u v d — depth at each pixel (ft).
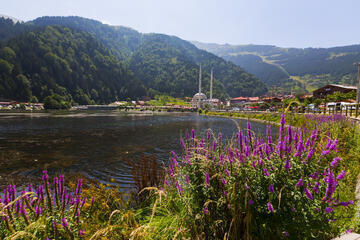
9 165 47.39
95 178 36.65
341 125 32.99
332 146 10.15
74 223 10.48
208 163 10.34
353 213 10.30
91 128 137.39
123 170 42.06
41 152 62.44
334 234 8.75
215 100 635.66
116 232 9.64
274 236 7.93
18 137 94.07
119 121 205.67
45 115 289.74
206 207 8.99
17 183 35.24
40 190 10.94
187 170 11.03
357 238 8.25
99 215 12.96
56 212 10.54
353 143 25.27
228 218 8.87
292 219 8.08
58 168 44.78
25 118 224.33
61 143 79.15
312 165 9.18
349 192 12.48
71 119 219.41
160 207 12.64
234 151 10.00
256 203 8.43
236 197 8.47
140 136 99.71
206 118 273.75
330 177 8.04
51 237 9.36
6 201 9.98
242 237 8.26
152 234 9.79
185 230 9.16
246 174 9.08
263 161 9.33
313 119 41.39
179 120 232.73
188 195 10.53
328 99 191.01
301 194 8.29
